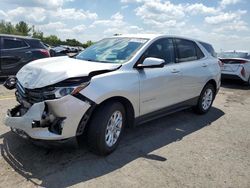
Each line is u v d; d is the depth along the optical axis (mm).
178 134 5766
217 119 7047
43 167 4027
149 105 5172
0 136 4992
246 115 7629
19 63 10805
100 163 4258
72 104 3904
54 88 3908
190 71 6262
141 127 6023
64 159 4289
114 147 4609
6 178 3695
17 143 4727
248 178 4156
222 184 3947
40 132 3902
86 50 5695
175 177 4031
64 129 3912
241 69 12109
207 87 7152
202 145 5270
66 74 4023
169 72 5586
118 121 4613
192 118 6953
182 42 6332
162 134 5691
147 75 5023
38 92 4012
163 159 4562
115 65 4652
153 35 5648
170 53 5863
